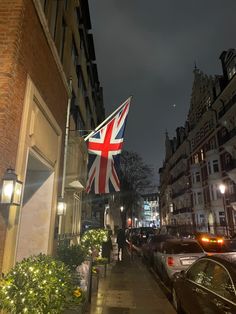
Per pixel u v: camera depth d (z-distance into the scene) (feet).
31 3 17.21
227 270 13.62
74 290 16.17
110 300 24.17
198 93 139.64
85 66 68.08
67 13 31.24
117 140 33.73
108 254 43.39
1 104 13.70
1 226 13.24
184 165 167.32
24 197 22.58
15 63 14.66
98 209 88.53
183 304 17.90
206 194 126.31
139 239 95.91
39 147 19.08
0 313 11.71
